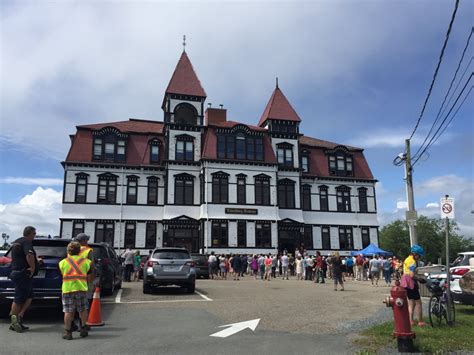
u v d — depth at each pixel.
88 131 39.59
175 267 16.19
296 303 14.00
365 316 11.42
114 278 16.33
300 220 41.19
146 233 38.47
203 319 10.52
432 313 9.74
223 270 29.41
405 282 9.78
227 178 39.16
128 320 10.33
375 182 46.91
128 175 39.19
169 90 39.91
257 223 38.91
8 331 8.94
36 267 9.33
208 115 43.41
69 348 7.50
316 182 44.72
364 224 45.22
